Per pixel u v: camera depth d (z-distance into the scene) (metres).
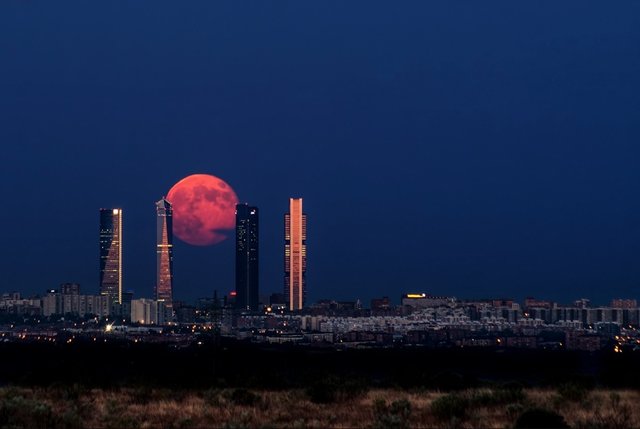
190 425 52.00
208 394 75.75
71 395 73.06
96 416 57.12
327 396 70.94
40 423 51.25
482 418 53.59
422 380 92.56
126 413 59.09
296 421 52.59
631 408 59.00
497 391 68.38
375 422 50.84
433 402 59.84
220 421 54.66
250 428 50.00
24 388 86.94
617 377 92.12
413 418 54.62
